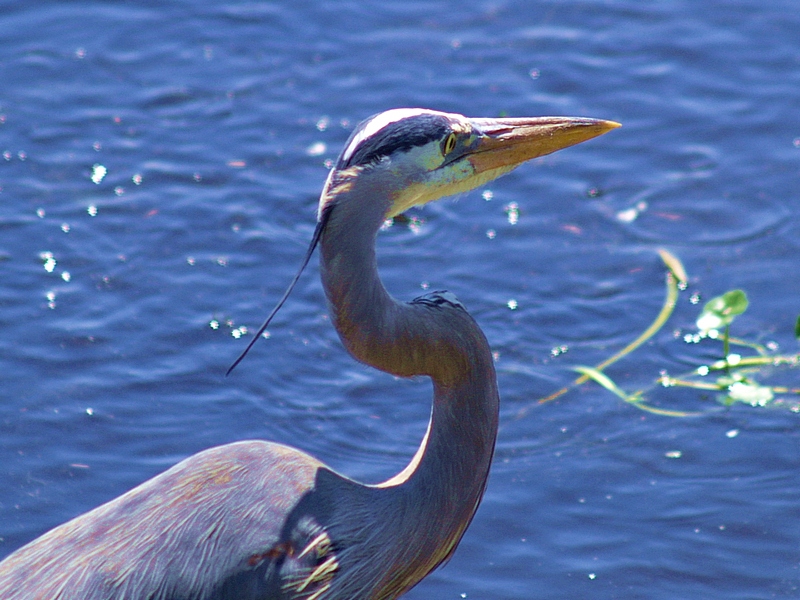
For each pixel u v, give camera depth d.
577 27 16.67
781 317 12.16
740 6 17.08
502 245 13.17
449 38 16.45
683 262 12.86
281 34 16.61
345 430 10.88
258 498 7.14
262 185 13.95
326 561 7.23
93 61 16.03
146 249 12.98
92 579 6.71
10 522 9.62
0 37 16.41
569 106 15.04
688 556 9.52
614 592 9.20
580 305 12.37
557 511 9.98
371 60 16.02
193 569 6.86
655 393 11.30
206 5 17.23
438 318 7.53
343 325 7.21
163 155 14.41
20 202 13.57
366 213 7.07
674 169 14.24
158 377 11.34
